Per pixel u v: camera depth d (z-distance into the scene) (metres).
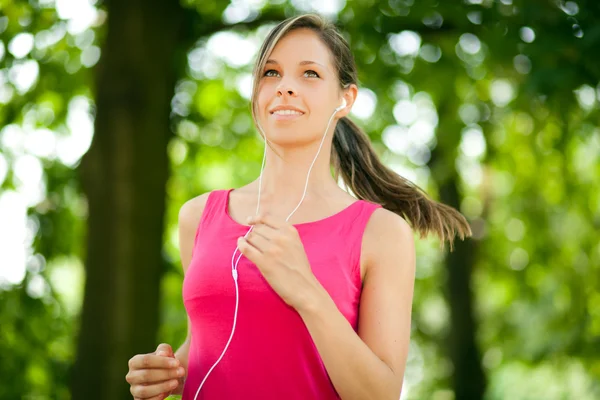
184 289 2.42
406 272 2.38
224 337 2.32
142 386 2.31
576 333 9.36
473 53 6.92
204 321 2.36
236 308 2.29
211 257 2.38
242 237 2.24
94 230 6.11
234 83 8.65
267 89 2.45
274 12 6.93
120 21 6.37
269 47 2.44
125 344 5.94
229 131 8.83
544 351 10.12
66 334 7.74
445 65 6.54
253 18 6.98
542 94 5.35
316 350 2.28
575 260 9.16
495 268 10.15
